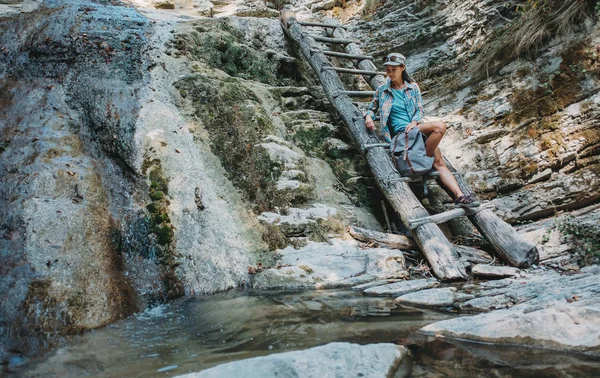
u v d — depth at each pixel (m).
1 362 2.50
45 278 3.18
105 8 6.25
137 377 2.26
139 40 5.60
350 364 2.21
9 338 2.77
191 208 4.28
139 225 4.05
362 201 5.27
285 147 5.12
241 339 2.75
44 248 3.40
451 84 6.25
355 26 7.87
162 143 4.59
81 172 4.12
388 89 4.96
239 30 6.68
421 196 5.26
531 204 4.84
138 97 4.95
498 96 5.66
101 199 4.04
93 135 4.59
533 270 3.80
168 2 7.95
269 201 4.73
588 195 4.63
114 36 5.51
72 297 3.14
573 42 5.21
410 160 4.63
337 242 4.50
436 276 3.92
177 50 5.71
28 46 5.22
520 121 5.30
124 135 4.55
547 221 4.64
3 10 5.97
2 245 3.35
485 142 5.45
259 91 5.91
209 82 5.34
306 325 2.94
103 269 3.50
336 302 3.42
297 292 3.72
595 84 4.92
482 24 6.31
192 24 6.29
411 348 2.52
